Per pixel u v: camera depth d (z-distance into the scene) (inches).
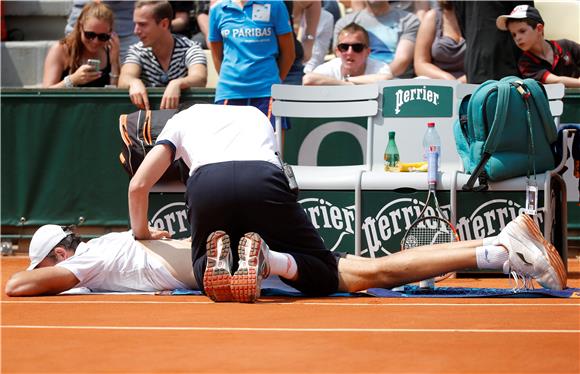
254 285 592.7
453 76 1109.7
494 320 502.6
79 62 1136.2
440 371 355.6
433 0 1170.0
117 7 1259.2
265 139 636.7
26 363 381.1
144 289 675.4
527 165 799.7
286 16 951.0
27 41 1391.5
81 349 414.6
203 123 639.8
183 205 861.8
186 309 566.9
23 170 1082.7
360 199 823.7
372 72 1074.1
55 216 1080.8
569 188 985.5
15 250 1104.8
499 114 784.3
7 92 1077.8
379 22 1150.3
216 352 401.7
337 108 877.8
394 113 872.3
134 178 654.5
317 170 863.7
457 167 859.4
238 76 943.0
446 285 761.0
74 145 1072.8
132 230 684.7
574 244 1003.3
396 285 652.1
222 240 602.5
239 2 948.6
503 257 644.1
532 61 1030.4
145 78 1068.5
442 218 747.4
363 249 826.2
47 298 640.4
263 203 615.8
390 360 379.2
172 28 1254.3
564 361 375.6
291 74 1087.6
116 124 1063.0
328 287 643.5
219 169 618.2
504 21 1016.9
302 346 415.8
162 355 395.5
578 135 835.4
